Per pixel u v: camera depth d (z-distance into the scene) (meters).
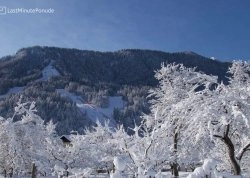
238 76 26.64
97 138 33.38
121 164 11.27
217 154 27.52
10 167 32.06
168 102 29.73
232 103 19.23
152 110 30.70
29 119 31.50
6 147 30.94
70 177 16.53
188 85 31.25
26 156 30.44
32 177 28.17
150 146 14.89
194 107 20.48
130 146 14.94
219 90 21.97
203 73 21.50
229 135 21.09
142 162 13.87
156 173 13.67
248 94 20.06
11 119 30.72
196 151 21.75
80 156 32.03
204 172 11.23
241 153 20.98
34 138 31.06
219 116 19.02
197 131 20.30
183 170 34.75
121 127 15.15
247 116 18.81
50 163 31.52
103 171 35.34
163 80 32.19
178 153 21.09
